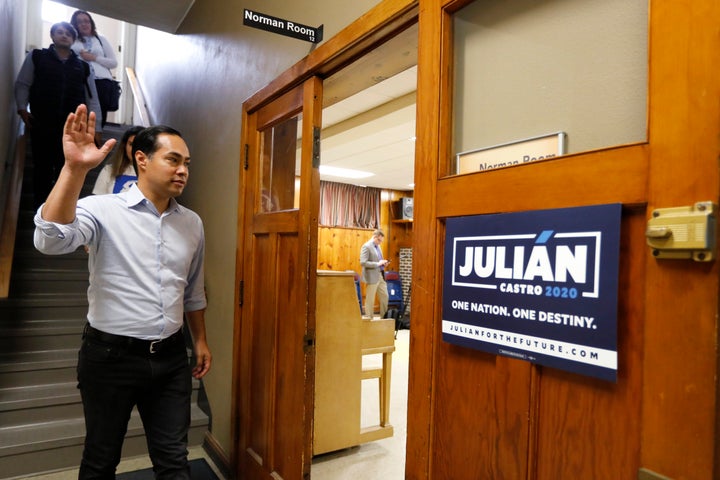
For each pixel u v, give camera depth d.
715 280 0.63
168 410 1.47
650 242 0.69
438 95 1.11
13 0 3.48
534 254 0.87
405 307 7.94
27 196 3.68
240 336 2.26
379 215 9.04
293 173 2.03
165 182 1.45
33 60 3.24
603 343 0.75
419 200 1.16
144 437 2.44
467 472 1.01
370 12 1.37
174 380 1.50
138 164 1.47
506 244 0.93
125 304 1.39
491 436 0.96
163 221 1.52
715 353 0.63
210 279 2.71
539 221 0.86
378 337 2.79
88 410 1.40
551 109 0.91
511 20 1.00
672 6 0.69
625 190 0.74
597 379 0.79
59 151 3.26
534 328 0.87
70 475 2.18
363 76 1.75
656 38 0.71
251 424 2.16
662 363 0.68
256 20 1.55
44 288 3.08
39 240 1.18
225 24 2.65
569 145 0.87
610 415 0.77
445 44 1.12
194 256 1.70
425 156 1.15
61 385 2.56
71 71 3.32
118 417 1.41
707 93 0.64
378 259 6.89
